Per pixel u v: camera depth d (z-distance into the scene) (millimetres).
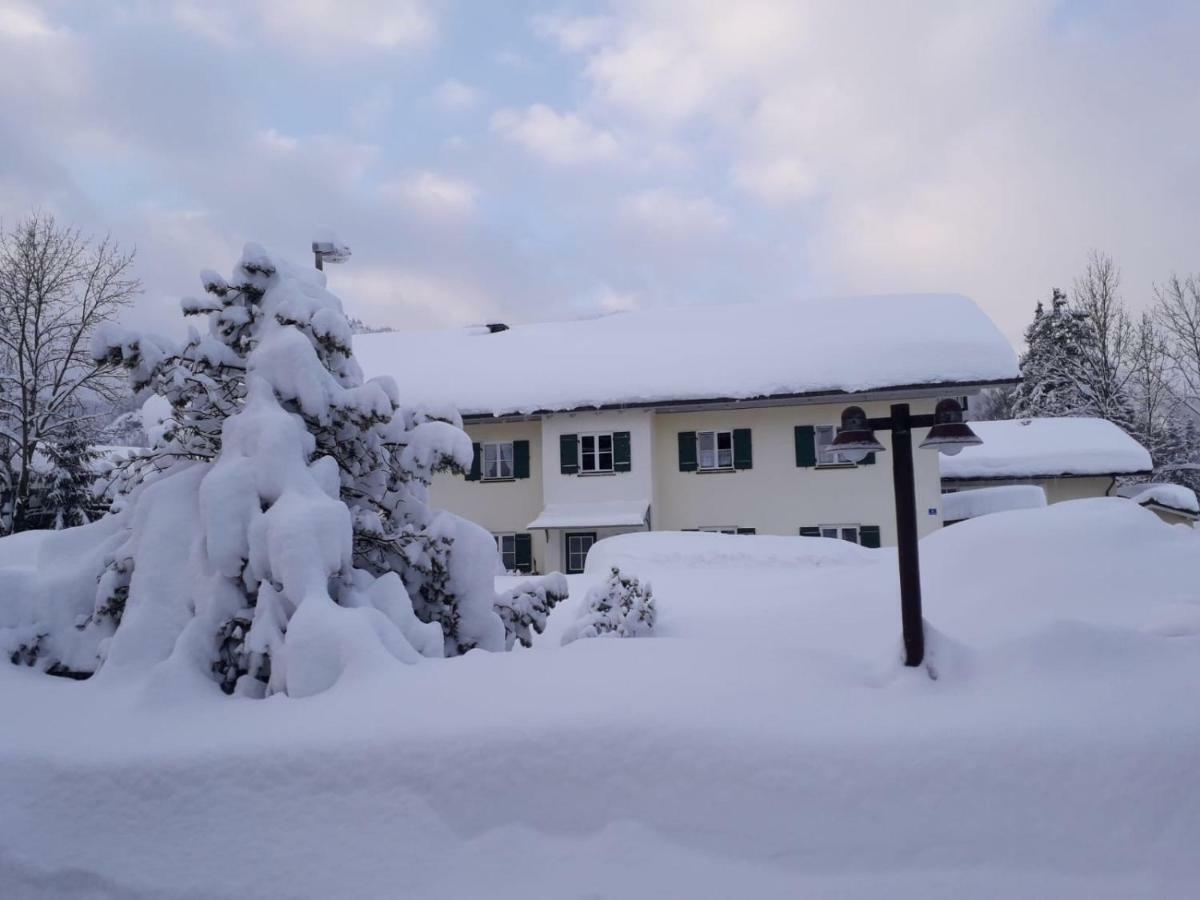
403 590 6465
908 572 5266
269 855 4133
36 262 28156
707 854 3879
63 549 7219
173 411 7461
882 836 3854
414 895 3879
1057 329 50906
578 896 3760
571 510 24062
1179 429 45125
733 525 24172
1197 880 3609
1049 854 3742
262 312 7441
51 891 4148
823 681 4895
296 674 5258
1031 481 29625
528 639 8297
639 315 30797
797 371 23281
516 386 25094
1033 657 5004
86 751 4695
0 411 27312
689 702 4508
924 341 23188
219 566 5863
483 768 4230
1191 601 8125
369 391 6957
